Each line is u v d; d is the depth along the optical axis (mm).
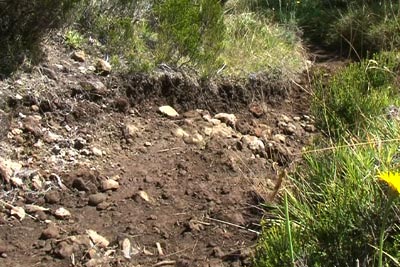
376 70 3203
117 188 2156
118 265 1843
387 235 1784
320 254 1765
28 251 1853
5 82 2385
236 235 2010
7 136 2229
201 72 2898
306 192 2059
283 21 4137
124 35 2854
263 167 2434
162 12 2928
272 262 1764
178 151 2432
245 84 3029
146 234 1973
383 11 4172
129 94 2660
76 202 2076
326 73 3543
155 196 2156
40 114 2381
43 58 2553
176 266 1855
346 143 2410
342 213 1828
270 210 2109
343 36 4039
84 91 2520
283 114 3020
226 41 3270
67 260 1831
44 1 2477
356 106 2795
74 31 2789
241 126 2775
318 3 4566
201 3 3020
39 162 2197
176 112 2734
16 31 2500
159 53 2840
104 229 1973
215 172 2322
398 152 2176
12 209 1979
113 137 2438
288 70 3305
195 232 2004
